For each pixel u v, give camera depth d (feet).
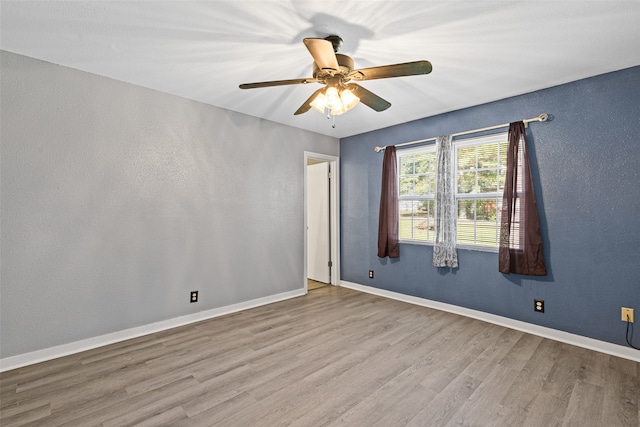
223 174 11.44
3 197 7.40
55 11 5.82
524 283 9.86
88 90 8.54
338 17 6.01
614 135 8.27
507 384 6.81
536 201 9.53
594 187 8.57
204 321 10.72
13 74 7.47
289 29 6.44
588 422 5.59
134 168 9.39
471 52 7.35
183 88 9.66
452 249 11.36
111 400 6.20
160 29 6.47
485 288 10.75
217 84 9.34
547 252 9.36
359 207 15.01
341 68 6.13
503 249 9.98
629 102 8.06
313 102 7.08
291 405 6.08
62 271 8.19
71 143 8.29
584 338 8.71
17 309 7.57
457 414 5.82
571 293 8.95
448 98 10.27
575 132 8.87
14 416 5.70
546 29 6.39
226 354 8.21
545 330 9.41
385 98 10.28
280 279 13.30
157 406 6.02
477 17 6.00
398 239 13.30
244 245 12.10
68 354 8.21
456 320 10.77
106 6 5.68
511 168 9.78
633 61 7.74
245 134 12.06
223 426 5.48
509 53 7.38
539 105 9.54
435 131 12.07
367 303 12.82
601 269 8.47
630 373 7.24
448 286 11.76
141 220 9.54
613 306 8.27
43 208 7.91
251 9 5.78
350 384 6.81
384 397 6.34
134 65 8.12
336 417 5.73
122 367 7.52
